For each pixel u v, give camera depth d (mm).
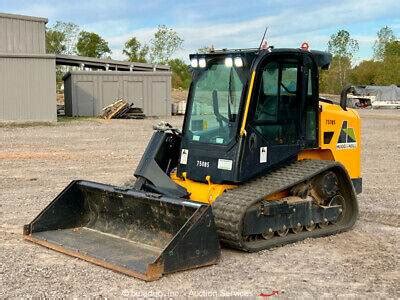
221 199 7613
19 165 15703
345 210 9094
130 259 7023
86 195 8453
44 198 11312
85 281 6523
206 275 6762
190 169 8273
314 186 8664
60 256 7465
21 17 31375
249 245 7617
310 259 7492
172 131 8695
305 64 8484
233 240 7410
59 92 58844
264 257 7527
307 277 6789
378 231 9031
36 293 6133
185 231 6777
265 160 8117
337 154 9156
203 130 8266
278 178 8047
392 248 8086
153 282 6500
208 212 6980
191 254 6852
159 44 69250
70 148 19609
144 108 38031
